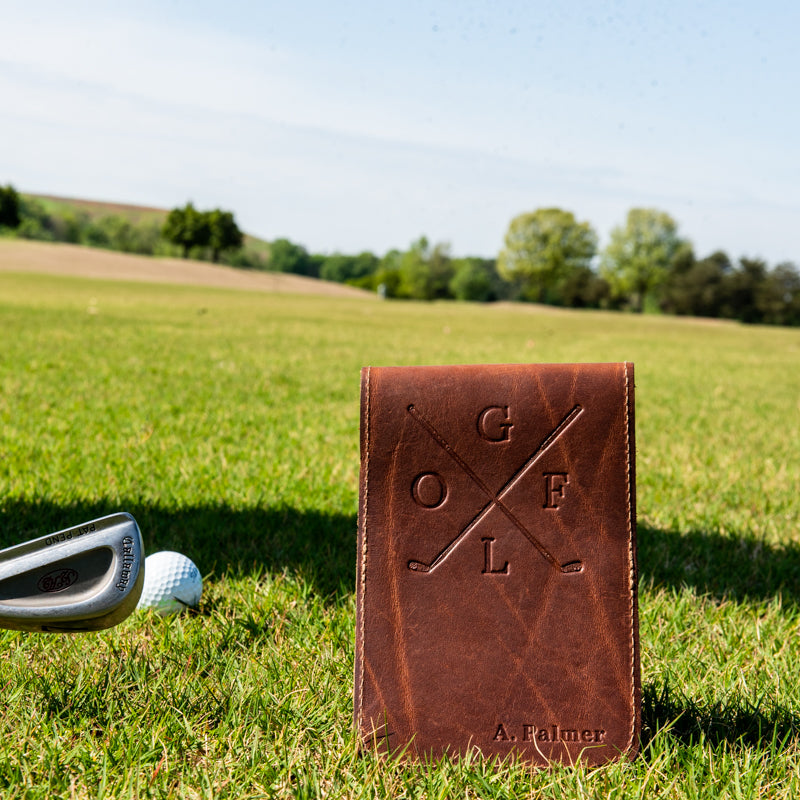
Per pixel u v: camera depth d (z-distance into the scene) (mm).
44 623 627
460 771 670
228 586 862
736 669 769
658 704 729
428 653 687
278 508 1033
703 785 667
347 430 1617
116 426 1525
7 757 672
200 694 722
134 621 806
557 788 664
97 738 694
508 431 687
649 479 1321
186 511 1012
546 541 686
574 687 684
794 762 686
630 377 689
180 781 665
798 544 1012
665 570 931
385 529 688
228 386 2188
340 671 751
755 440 1730
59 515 979
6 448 1274
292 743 690
